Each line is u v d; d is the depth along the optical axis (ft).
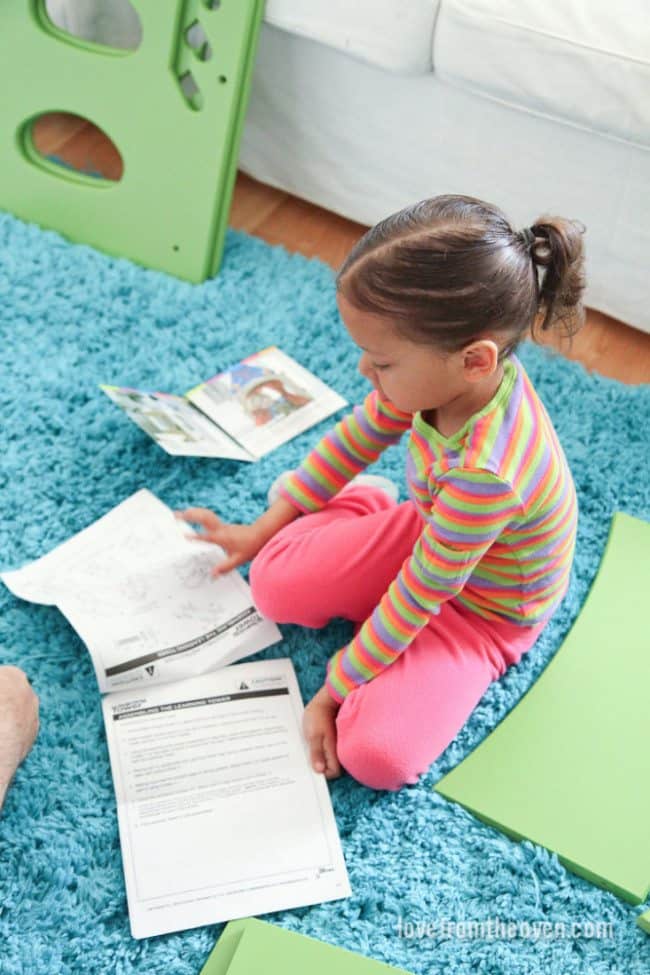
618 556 4.91
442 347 3.38
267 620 4.55
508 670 4.49
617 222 5.38
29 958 3.68
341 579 4.34
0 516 4.83
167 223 5.85
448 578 3.75
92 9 6.16
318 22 5.31
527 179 5.49
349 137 5.87
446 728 4.11
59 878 3.85
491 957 3.77
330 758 4.14
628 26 4.79
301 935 3.70
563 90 4.95
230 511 4.97
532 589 4.18
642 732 4.34
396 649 3.98
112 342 5.59
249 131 6.20
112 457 5.08
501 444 3.61
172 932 3.76
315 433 5.31
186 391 5.44
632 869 3.95
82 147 6.59
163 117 5.61
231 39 5.34
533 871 3.96
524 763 4.23
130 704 4.28
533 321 3.61
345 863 3.96
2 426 5.15
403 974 3.63
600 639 4.61
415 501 4.11
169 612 4.51
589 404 5.48
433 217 3.33
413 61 5.24
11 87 5.84
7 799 4.02
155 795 4.05
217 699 4.31
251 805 4.04
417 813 4.08
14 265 5.83
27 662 4.40
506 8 4.91
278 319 5.77
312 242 6.28
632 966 3.77
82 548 4.71
